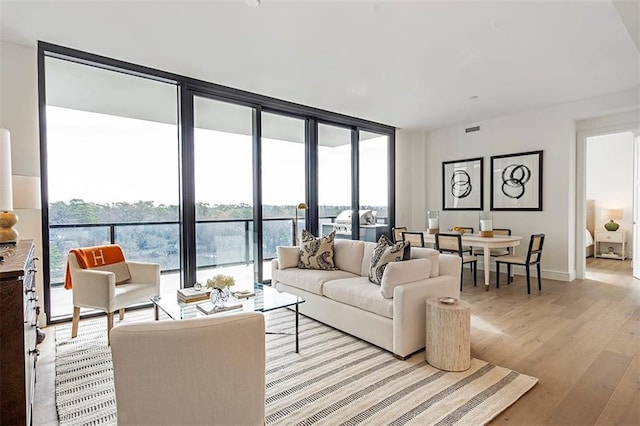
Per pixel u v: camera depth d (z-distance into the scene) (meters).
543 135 5.49
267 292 3.12
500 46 3.33
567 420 1.89
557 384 2.27
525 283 5.19
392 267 2.77
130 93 4.12
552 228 5.44
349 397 2.12
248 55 3.52
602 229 7.37
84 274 2.97
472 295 4.50
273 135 5.11
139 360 1.22
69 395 2.18
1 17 2.78
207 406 1.30
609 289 4.79
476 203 6.35
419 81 4.27
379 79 4.19
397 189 7.00
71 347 2.88
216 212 4.45
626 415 1.93
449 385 2.25
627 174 7.20
